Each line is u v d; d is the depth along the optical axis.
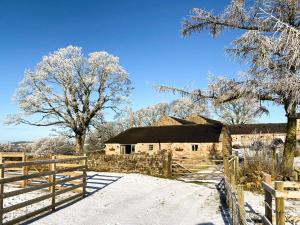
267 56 16.47
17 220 9.47
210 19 19.09
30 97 39.28
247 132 59.03
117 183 18.83
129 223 10.11
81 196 14.19
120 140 45.16
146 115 80.75
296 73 16.44
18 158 22.70
